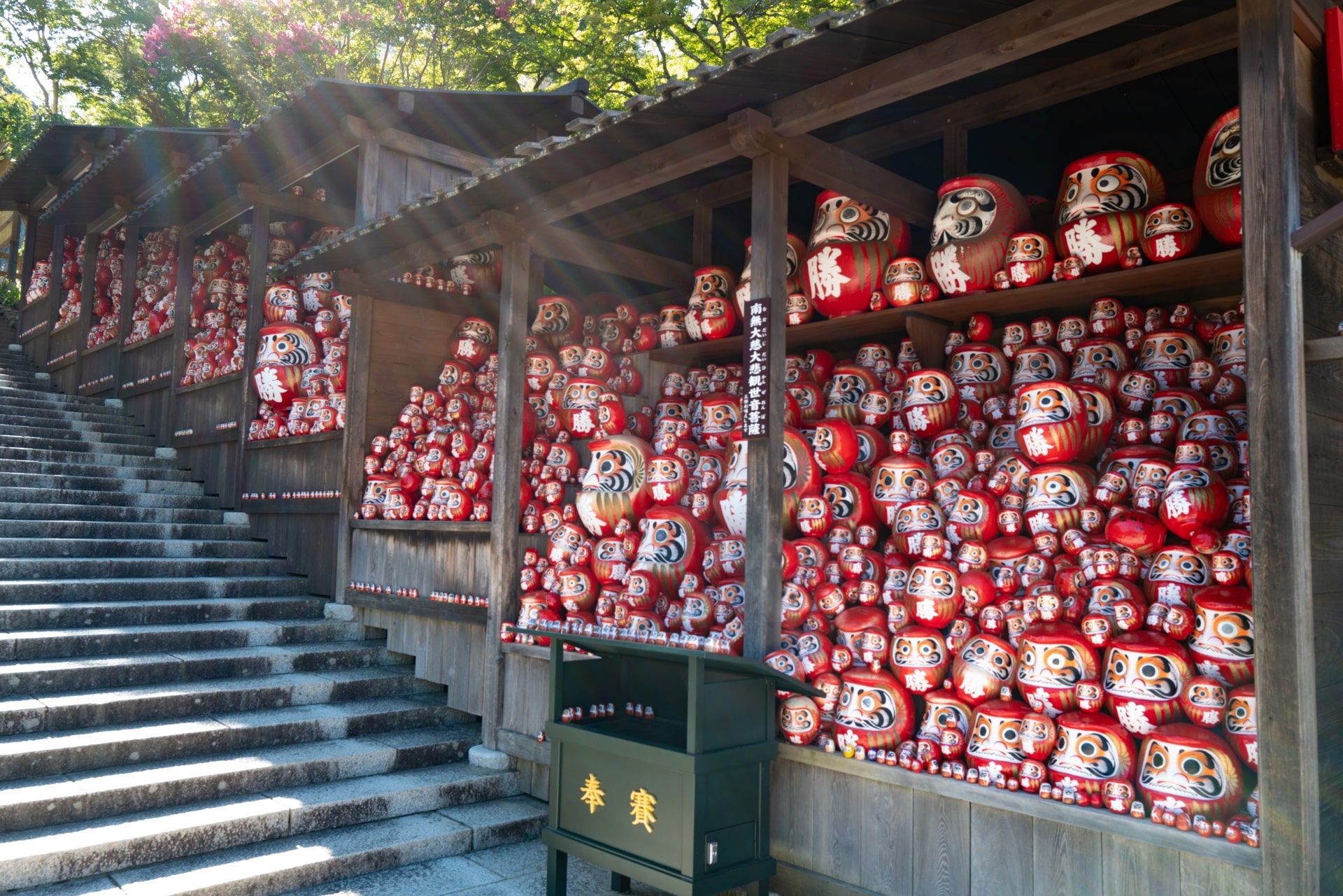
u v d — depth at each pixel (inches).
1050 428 161.5
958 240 184.2
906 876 148.9
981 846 141.1
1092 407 163.0
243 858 168.4
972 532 167.9
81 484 326.3
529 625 212.5
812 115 156.8
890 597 170.2
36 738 186.1
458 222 237.9
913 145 223.9
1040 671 142.7
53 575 258.7
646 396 253.3
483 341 290.8
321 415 298.4
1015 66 192.4
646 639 161.8
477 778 209.6
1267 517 108.9
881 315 201.6
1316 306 117.0
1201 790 121.9
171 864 164.4
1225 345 159.3
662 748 148.8
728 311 233.1
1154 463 152.6
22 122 645.9
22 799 163.0
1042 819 134.8
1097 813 127.1
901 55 143.9
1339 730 114.6
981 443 185.9
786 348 232.4
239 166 338.3
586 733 162.1
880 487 182.7
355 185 366.9
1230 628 129.9
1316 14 121.7
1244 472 148.9
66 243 540.7
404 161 316.5
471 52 597.9
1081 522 158.2
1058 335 183.3
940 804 146.2
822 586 177.6
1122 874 126.9
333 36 620.1
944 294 190.4
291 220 405.7
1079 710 139.0
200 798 183.2
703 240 267.7
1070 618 149.3
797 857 163.6
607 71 571.5
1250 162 113.3
